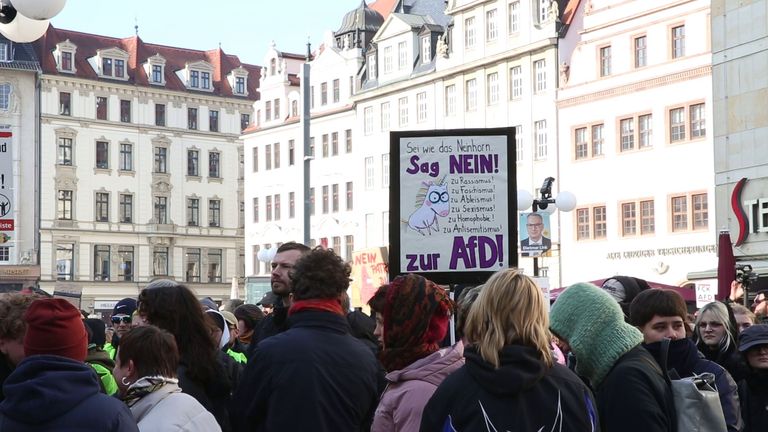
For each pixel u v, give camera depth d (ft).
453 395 15.84
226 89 327.47
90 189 302.66
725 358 28.48
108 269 305.12
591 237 174.81
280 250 26.04
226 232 323.98
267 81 263.49
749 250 94.89
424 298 19.72
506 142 33.94
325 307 21.07
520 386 15.43
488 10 197.67
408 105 216.74
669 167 162.40
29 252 289.12
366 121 228.43
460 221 33.91
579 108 177.78
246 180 268.82
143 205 311.06
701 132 158.10
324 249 21.57
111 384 27.55
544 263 182.39
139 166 310.86
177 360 19.30
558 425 15.62
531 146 187.01
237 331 35.91
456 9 204.03
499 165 33.94
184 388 21.66
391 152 34.04
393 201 33.96
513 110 190.90
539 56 186.50
